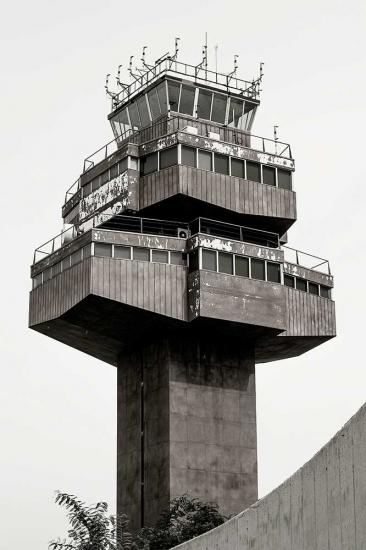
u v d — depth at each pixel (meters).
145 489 67.81
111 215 71.00
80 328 69.00
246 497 67.75
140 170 71.25
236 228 71.38
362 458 17.19
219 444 67.75
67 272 67.50
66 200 78.25
